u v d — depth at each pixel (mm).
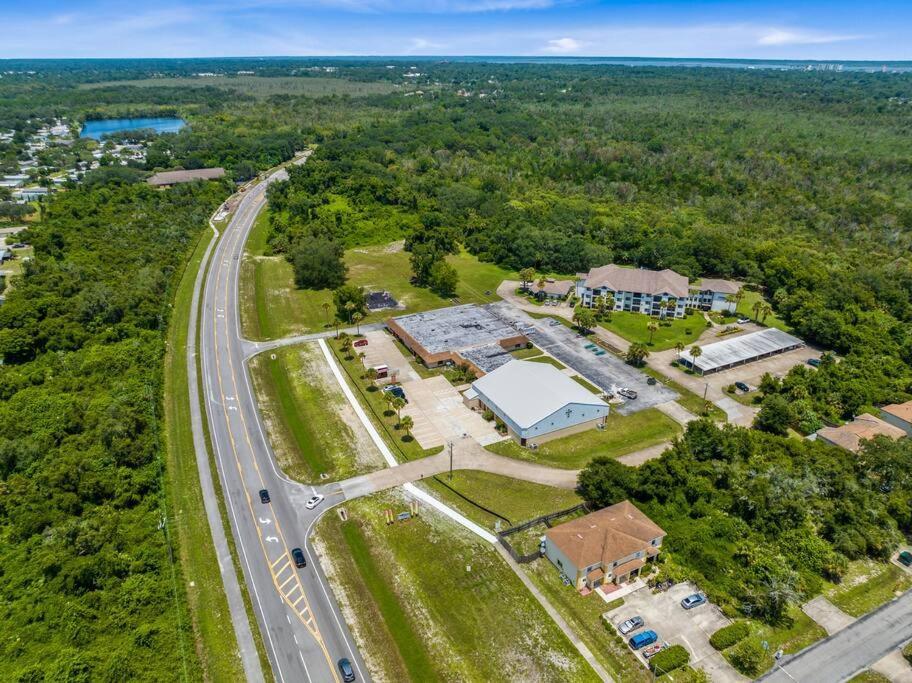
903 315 135875
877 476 77250
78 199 187625
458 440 89562
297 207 194250
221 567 65938
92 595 60344
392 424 93312
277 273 158875
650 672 54250
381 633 58250
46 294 123062
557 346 120250
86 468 77625
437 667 55000
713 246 158000
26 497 73000
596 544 63438
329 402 99188
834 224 188875
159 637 57125
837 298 135125
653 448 88062
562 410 89062
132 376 101500
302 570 65562
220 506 75125
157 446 85062
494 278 160000
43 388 95812
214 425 92250
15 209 186250
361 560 66875
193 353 114750
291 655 56094
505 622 59281
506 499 76875
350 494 77625
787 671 54375
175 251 163875
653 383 106250
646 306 136625
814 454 80125
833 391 99562
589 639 57438
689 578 64125
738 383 104750
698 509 71688
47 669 51500
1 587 62656
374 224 192250
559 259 164375
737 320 133625
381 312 136000
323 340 121562
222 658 55688
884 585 64375
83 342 112125
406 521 72688
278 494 77500
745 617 59688
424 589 63094
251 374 107688
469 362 107938
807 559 65625
